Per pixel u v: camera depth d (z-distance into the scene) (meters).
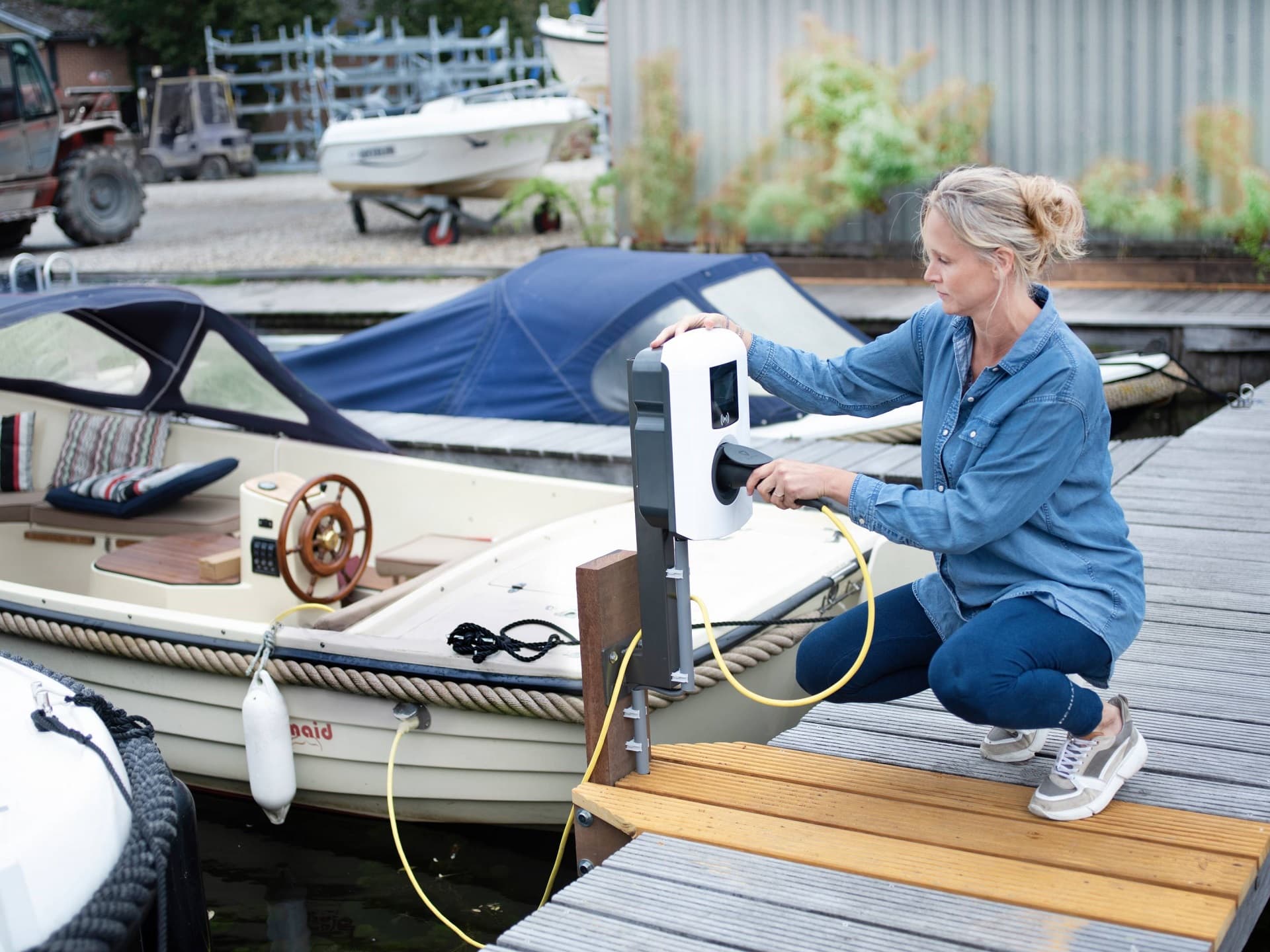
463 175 15.75
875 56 11.51
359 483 5.54
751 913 2.46
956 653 2.43
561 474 6.40
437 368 7.33
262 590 4.61
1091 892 2.45
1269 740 3.10
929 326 2.57
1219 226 10.59
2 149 15.88
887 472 5.80
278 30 31.30
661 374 2.49
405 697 3.75
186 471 5.40
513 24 32.62
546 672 3.56
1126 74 10.70
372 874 4.04
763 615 3.86
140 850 2.84
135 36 32.34
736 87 12.03
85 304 5.00
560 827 3.96
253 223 19.00
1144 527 5.17
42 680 3.33
